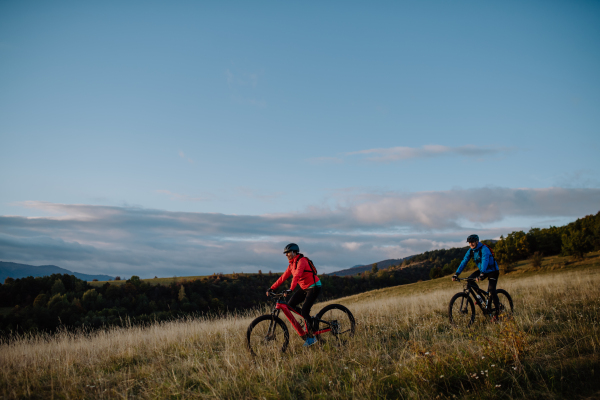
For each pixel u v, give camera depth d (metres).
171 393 4.30
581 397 3.24
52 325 37.97
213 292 75.38
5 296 55.12
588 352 4.17
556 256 51.06
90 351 6.75
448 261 157.88
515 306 7.86
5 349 6.94
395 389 3.83
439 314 7.77
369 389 3.82
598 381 3.45
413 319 7.18
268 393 3.98
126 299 60.38
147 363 5.74
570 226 55.75
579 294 8.69
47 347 7.33
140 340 7.44
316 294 5.71
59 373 5.40
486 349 4.30
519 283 16.64
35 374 5.35
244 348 5.58
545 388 3.49
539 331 5.47
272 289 5.81
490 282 6.75
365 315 8.55
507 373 3.77
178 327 8.63
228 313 10.38
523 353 4.21
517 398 3.38
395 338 5.93
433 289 39.19
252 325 5.47
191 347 6.47
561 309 6.86
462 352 4.55
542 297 8.91
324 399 3.76
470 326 6.23
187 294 70.38
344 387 3.98
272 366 4.69
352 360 4.77
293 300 5.75
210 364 5.10
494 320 6.25
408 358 4.62
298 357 5.14
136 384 4.77
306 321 5.64
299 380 4.38
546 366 3.94
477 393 3.51
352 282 115.31
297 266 5.56
